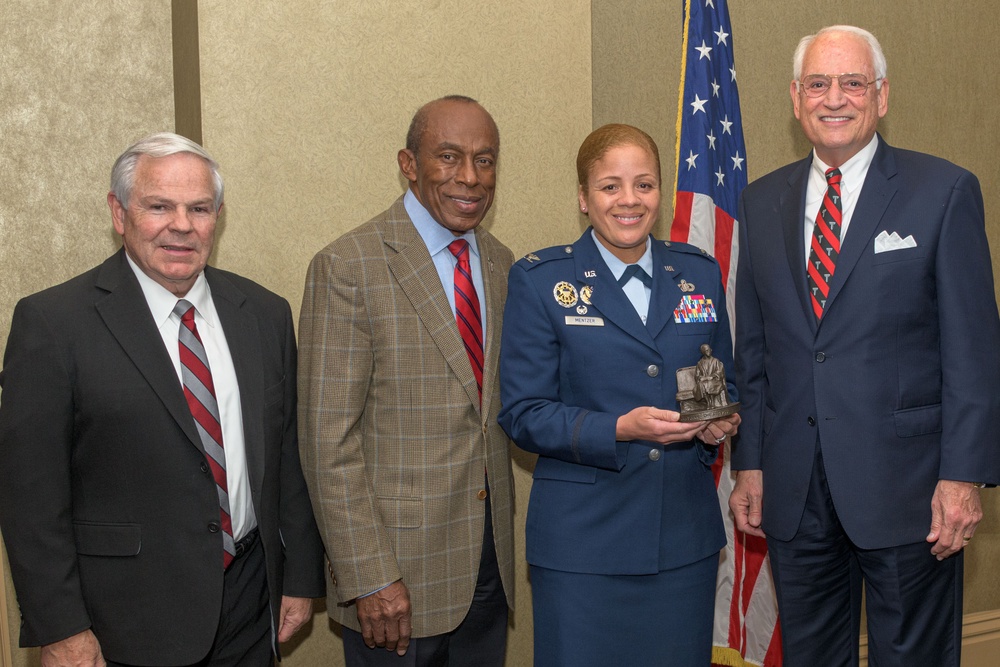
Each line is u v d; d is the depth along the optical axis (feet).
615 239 6.77
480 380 7.30
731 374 7.39
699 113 9.62
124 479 5.98
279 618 6.86
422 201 7.40
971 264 6.89
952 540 6.94
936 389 7.17
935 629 7.31
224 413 6.37
